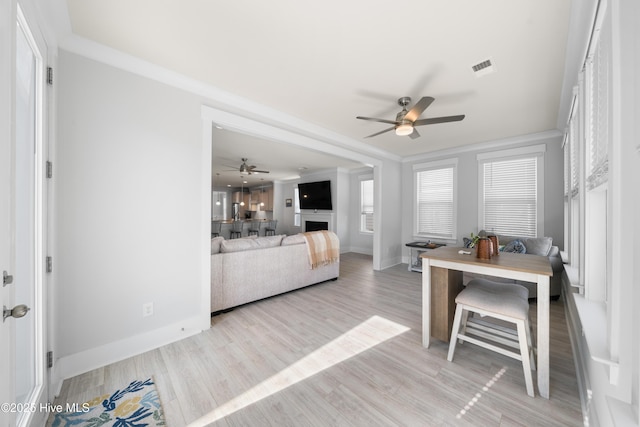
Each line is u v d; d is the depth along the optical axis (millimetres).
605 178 1252
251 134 3049
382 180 5254
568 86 2480
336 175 7320
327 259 4172
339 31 1814
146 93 2205
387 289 3920
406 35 1848
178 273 2389
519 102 2908
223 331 2547
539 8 1566
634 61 938
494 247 2186
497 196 4551
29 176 1441
